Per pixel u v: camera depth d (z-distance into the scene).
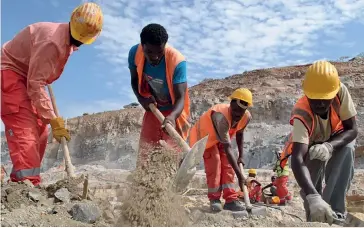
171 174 4.95
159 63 5.77
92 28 5.62
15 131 5.59
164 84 5.88
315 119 5.25
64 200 4.96
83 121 51.38
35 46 5.54
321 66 5.06
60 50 5.57
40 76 5.53
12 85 5.62
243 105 6.86
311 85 5.02
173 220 4.74
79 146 49.81
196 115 40.56
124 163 43.78
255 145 34.28
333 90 5.02
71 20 5.67
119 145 46.47
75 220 4.38
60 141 5.62
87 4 5.70
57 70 5.77
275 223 5.25
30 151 5.58
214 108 7.02
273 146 32.31
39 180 5.68
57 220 4.26
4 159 45.59
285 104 36.84
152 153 5.12
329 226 4.49
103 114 51.62
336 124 5.42
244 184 7.20
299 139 4.99
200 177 13.19
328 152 5.11
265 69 46.09
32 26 5.72
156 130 6.09
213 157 7.04
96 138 48.88
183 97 5.69
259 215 6.70
